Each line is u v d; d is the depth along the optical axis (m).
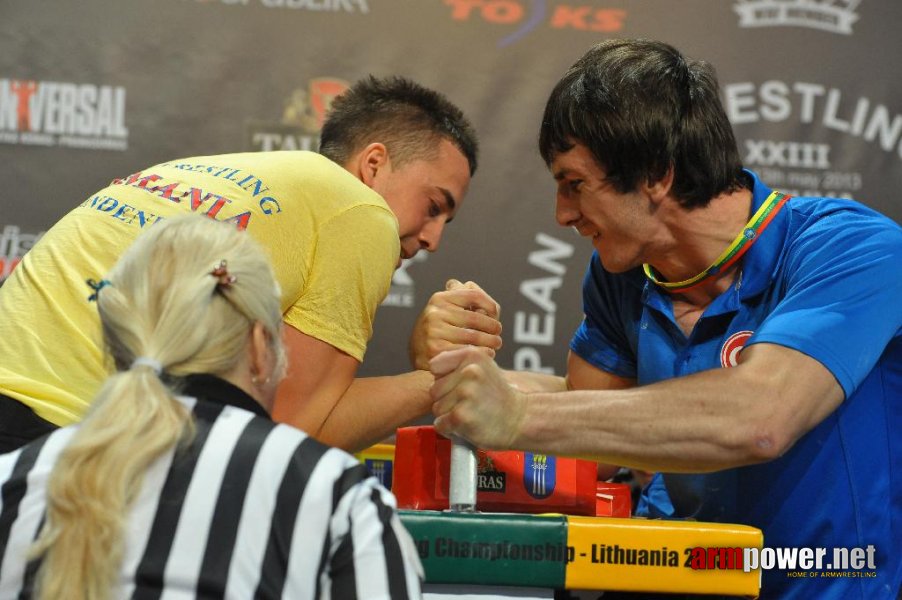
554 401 1.78
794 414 1.75
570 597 1.64
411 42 4.05
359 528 1.34
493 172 4.04
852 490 1.93
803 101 4.06
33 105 3.93
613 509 2.17
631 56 2.02
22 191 3.91
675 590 1.55
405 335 3.97
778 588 1.96
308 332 2.02
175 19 4.00
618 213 2.03
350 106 2.71
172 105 3.98
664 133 1.96
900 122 4.05
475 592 1.57
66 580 1.24
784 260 2.03
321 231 2.05
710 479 2.04
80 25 3.97
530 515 1.58
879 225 2.00
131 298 1.42
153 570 1.28
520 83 4.06
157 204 2.05
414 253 2.71
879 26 4.08
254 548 1.30
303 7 4.04
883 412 1.97
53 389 1.88
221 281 1.42
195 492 1.32
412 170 2.62
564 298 4.01
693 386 1.77
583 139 1.98
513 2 4.07
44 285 2.00
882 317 1.87
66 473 1.28
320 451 1.39
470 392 1.72
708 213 2.04
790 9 4.08
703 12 4.08
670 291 2.16
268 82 4.01
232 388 1.42
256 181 2.06
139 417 1.32
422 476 1.87
